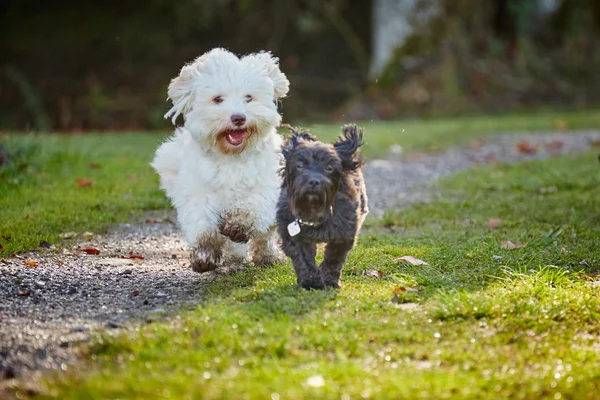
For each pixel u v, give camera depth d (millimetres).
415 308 7613
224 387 5625
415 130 25281
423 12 34344
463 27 35031
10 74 34094
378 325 7023
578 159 18094
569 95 35781
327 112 35625
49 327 7012
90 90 35500
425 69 34625
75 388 5703
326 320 7066
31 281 8469
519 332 6945
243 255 9539
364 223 11977
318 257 9352
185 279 8820
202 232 8836
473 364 6246
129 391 5582
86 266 9297
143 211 13000
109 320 7234
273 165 9086
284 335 6633
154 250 10414
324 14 36594
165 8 37062
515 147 21953
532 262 9297
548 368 6191
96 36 37125
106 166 16547
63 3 37375
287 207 8070
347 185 8086
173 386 5660
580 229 11133
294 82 36531
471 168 17750
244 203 9000
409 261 9266
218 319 7000
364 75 36406
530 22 36969
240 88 8805
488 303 7391
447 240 10656
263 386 5637
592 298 7727
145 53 37000
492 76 35344
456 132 24953
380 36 34750
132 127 34156
